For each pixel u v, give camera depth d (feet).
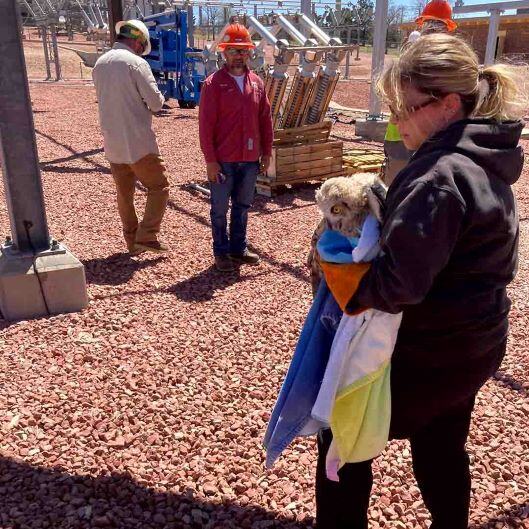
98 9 89.92
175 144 40.78
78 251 20.31
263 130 18.26
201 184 29.91
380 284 5.45
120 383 12.19
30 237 15.42
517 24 75.15
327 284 5.90
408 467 9.96
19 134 14.67
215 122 17.22
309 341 6.44
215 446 10.33
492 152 5.51
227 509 8.94
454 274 5.64
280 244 21.40
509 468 9.94
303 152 27.81
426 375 6.00
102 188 28.89
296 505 9.02
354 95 73.97
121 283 17.70
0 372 12.51
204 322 15.16
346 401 6.10
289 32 28.37
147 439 10.46
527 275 18.75
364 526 6.82
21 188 15.01
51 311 15.43
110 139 17.95
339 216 5.86
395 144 16.65
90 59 88.84
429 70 5.57
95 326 14.78
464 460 6.81
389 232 5.35
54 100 63.31
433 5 17.88
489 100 5.76
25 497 9.10
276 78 26.71
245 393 11.97
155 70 63.72
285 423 6.49
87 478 9.50
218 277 18.28
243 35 16.71
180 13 59.21
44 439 10.43
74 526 8.52
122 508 8.90
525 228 23.45
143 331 14.55
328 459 6.29
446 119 5.82
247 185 18.21
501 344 6.23
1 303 15.20
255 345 13.97
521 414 11.45
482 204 5.37
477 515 8.89
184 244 21.27
